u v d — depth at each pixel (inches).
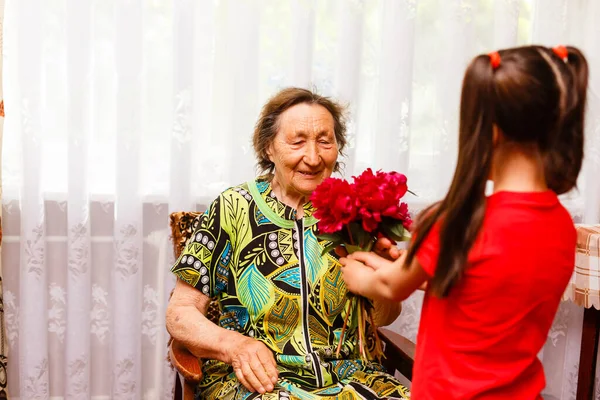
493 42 100.0
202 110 96.1
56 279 97.0
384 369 75.1
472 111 46.1
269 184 74.5
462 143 46.8
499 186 48.2
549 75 44.7
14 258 95.3
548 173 46.1
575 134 46.1
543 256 46.7
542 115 44.8
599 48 100.8
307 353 69.2
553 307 49.0
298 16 93.3
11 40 91.7
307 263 70.7
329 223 57.9
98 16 92.5
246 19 93.4
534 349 48.9
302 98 72.6
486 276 46.5
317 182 71.2
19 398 97.8
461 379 48.3
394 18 95.6
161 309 98.8
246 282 71.3
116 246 94.7
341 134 76.9
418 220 49.9
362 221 57.7
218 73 95.5
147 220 97.6
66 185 95.7
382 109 97.7
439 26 99.3
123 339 96.4
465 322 48.2
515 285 46.4
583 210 104.4
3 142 93.0
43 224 93.7
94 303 98.3
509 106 44.8
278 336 70.7
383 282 51.4
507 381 47.8
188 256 71.9
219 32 94.6
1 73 87.6
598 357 107.5
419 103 100.7
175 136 93.5
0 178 89.4
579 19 101.7
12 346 96.5
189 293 72.9
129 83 92.1
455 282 46.2
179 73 92.4
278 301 70.2
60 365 98.7
